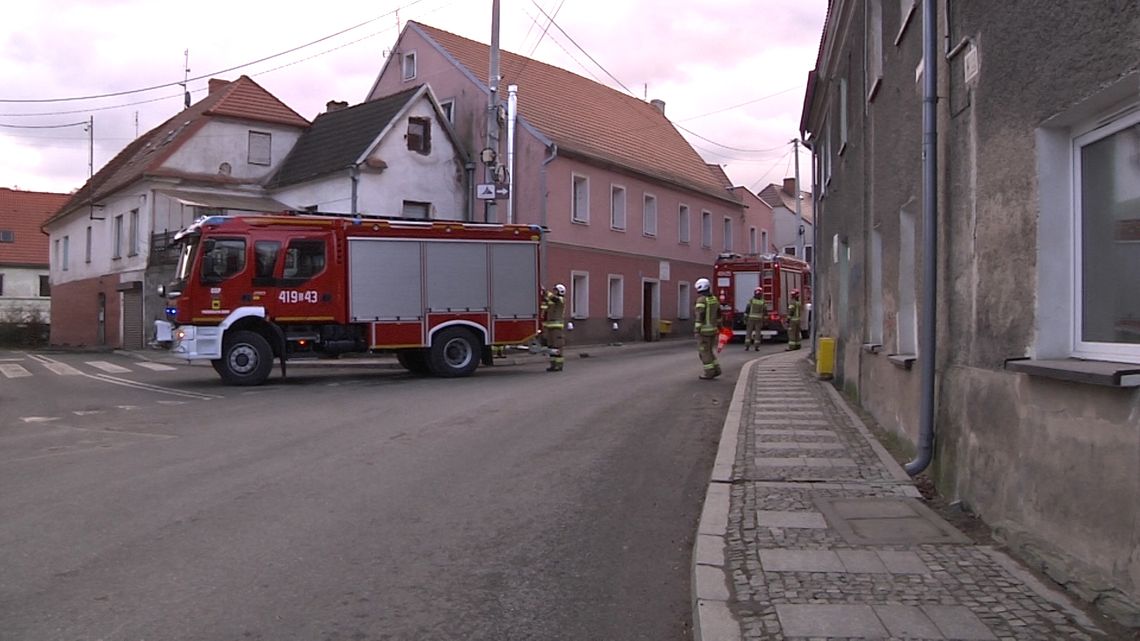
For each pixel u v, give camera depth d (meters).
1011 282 5.66
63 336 41.53
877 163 10.90
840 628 4.39
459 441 10.31
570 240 31.61
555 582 5.47
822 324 20.53
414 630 4.66
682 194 40.12
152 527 6.58
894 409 9.41
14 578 5.42
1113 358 4.79
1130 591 4.25
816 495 7.22
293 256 17.23
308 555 5.93
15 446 10.25
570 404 13.61
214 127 30.95
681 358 24.34
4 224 60.44
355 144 29.36
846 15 14.19
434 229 18.42
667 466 8.93
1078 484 4.75
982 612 4.53
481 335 18.97
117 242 34.03
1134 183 4.64
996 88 5.87
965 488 6.54
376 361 22.84
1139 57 4.15
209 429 11.34
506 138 30.00
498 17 23.20
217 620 4.75
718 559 5.57
